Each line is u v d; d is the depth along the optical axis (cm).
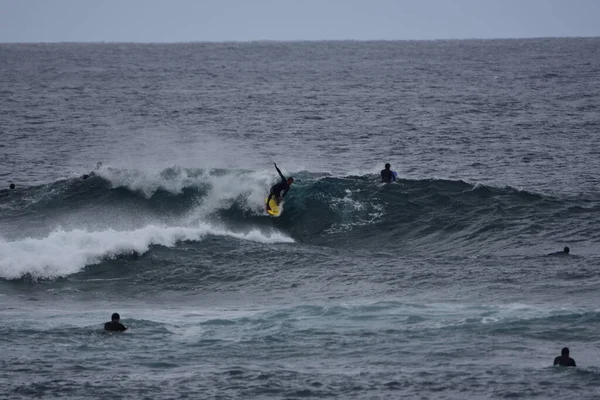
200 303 8956
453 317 8081
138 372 6800
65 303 8894
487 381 6525
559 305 8438
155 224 11562
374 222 11712
